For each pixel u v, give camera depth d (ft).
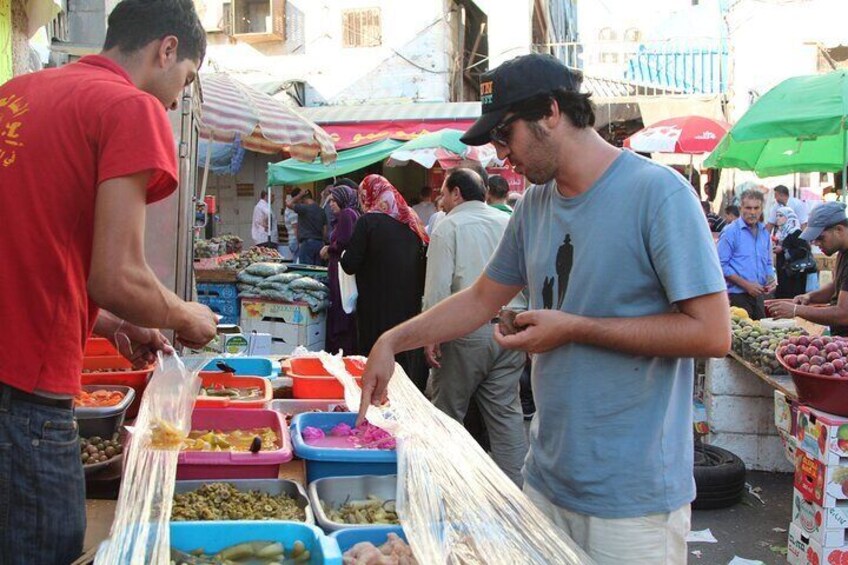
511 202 28.71
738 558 13.14
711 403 18.08
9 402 5.45
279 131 23.32
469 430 17.95
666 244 5.74
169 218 12.80
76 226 5.62
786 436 13.91
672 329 5.74
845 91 19.27
